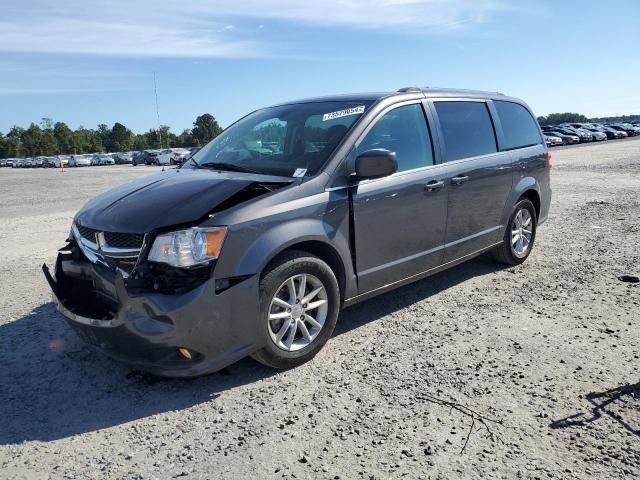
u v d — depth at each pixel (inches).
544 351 154.0
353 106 176.6
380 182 166.2
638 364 144.7
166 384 140.6
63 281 151.4
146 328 125.3
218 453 110.6
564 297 200.8
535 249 279.0
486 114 222.8
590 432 114.1
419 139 185.3
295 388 136.7
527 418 119.9
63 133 5027.1
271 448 111.7
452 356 152.4
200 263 126.6
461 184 196.2
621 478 99.7
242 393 135.1
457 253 202.7
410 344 161.6
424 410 124.3
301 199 145.7
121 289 126.3
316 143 165.6
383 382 138.4
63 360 155.7
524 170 236.5
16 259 285.4
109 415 126.7
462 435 114.1
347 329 174.9
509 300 199.2
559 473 101.3
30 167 2822.3
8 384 141.8
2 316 193.0
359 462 106.1
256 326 135.9
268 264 138.6
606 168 770.2
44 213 488.4
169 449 112.6
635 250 269.6
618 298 197.9
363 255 163.5
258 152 175.9
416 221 179.5
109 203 149.7
